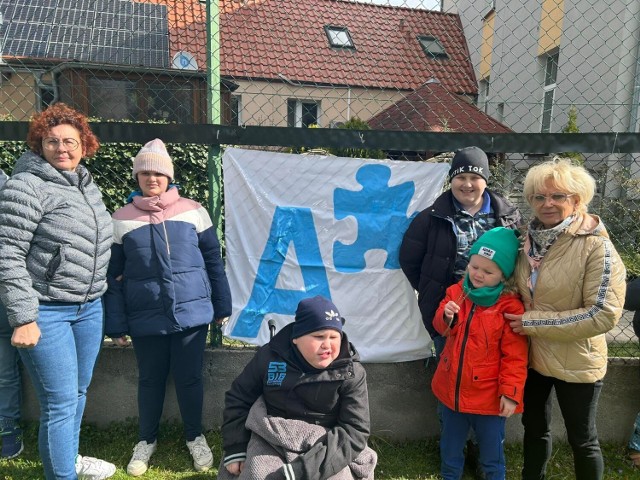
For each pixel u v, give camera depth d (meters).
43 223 2.03
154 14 5.97
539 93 7.68
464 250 2.40
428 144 2.79
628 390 2.79
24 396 2.81
